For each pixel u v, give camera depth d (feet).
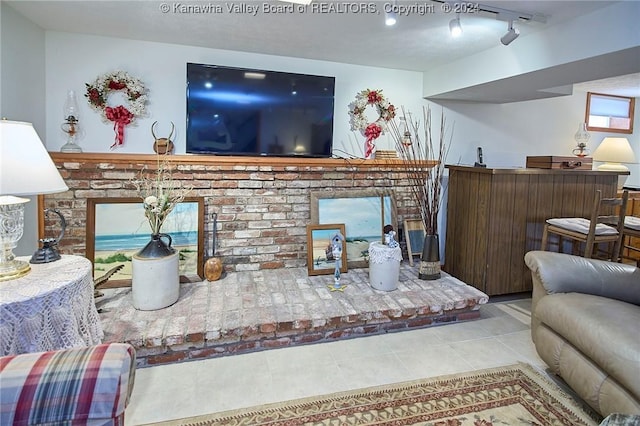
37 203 9.34
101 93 9.80
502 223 11.16
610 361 5.35
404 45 9.87
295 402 6.37
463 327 9.32
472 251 11.73
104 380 3.22
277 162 10.46
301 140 10.88
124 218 9.73
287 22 8.50
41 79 9.34
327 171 11.35
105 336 7.20
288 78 10.58
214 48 10.57
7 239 5.70
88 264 6.33
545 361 7.07
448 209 12.98
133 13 8.20
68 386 3.16
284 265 11.28
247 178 10.65
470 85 10.67
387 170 11.93
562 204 11.74
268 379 7.02
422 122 12.96
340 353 7.98
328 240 11.04
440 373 7.29
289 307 8.69
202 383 6.87
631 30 6.83
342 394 6.59
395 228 12.05
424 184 11.28
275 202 11.00
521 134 14.56
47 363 3.27
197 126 9.99
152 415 6.00
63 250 9.64
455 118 13.48
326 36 9.33
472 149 13.88
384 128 12.33
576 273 7.07
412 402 6.40
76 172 9.50
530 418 6.04
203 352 7.73
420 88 12.80
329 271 10.86
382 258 9.73
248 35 9.45
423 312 9.10
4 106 7.85
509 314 10.18
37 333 5.08
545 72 8.80
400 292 9.80
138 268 8.22
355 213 11.59
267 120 10.51
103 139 10.12
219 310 8.42
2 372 3.15
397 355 7.93
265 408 6.21
